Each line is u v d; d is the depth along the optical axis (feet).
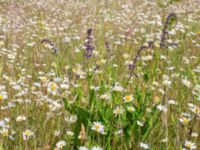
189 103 6.18
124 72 8.32
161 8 19.57
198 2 21.35
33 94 7.01
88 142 4.87
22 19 17.29
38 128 5.65
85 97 6.73
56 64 8.25
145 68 8.71
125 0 22.74
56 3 22.13
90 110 5.63
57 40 12.08
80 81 7.45
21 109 6.22
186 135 5.49
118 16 17.13
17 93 7.01
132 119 5.48
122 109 5.48
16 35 13.24
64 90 6.88
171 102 6.05
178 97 7.02
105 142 5.26
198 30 14.05
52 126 5.61
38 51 10.98
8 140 5.36
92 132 5.34
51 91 6.46
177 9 18.85
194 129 5.75
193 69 8.71
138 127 5.37
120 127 5.35
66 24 15.29
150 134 5.48
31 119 5.86
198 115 5.82
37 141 5.36
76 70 8.22
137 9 19.20
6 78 7.72
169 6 19.77
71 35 13.24
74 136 5.32
